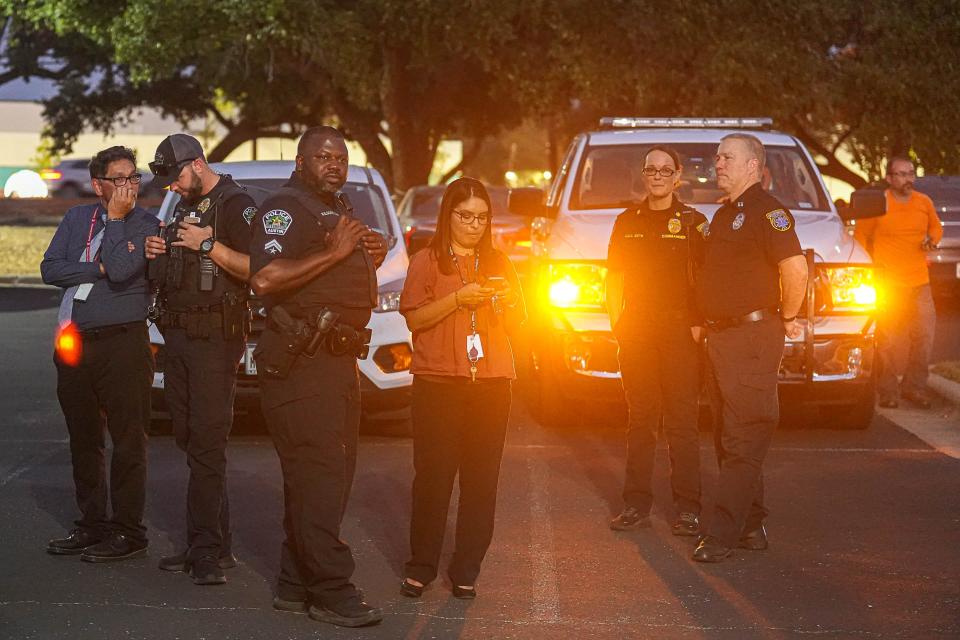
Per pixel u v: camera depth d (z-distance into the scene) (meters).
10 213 112.38
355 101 86.00
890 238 31.53
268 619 16.52
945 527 21.20
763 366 19.12
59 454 26.47
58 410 31.30
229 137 120.94
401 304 17.22
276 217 16.05
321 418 16.20
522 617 16.66
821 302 27.94
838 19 76.50
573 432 29.02
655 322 20.45
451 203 16.97
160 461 25.86
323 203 16.44
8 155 174.38
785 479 24.59
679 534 20.61
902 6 78.38
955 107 78.56
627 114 89.56
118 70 122.88
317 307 16.17
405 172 92.38
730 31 74.94
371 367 27.34
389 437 28.45
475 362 16.94
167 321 18.03
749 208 19.08
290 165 31.17
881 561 19.27
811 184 30.84
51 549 19.33
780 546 20.08
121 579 18.16
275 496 23.02
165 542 20.09
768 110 75.94
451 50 78.94
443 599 17.38
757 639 15.90
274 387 16.25
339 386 16.33
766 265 19.09
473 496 17.33
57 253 18.89
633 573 18.62
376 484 24.02
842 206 31.61
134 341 18.84
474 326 17.03
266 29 76.19
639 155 31.34
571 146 33.97
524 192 30.91
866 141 80.94
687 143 31.42
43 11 86.69
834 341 27.83
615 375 27.95
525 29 82.31
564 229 29.27
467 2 74.44
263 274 15.91
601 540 20.36
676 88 78.50
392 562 19.14
